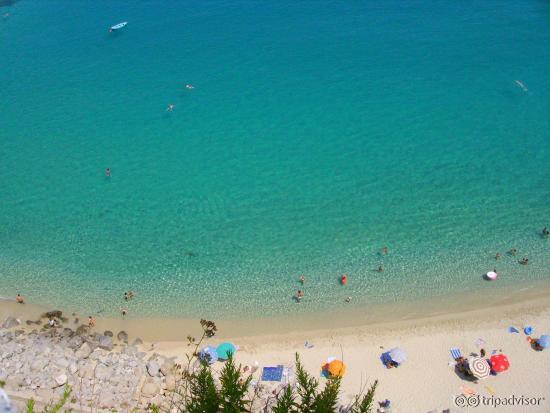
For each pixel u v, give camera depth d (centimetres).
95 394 2877
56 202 4441
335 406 2800
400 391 2970
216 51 6719
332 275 3716
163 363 3119
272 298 3575
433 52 6519
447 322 3366
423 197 4353
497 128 5188
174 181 4634
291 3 7888
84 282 3712
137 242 4031
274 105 5653
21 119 5559
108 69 6431
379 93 5800
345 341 3284
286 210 4275
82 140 5209
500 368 2973
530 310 3409
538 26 7000
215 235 4066
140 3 8025
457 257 3800
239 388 2564
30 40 7088
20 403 2772
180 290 3647
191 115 5541
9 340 3191
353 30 7088
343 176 4628
